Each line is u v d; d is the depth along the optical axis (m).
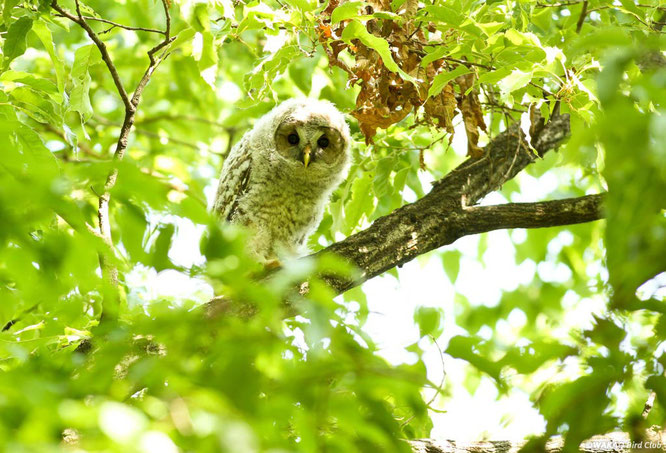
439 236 9.16
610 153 3.66
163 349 4.74
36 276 4.29
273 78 9.10
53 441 3.38
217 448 3.37
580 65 8.38
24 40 8.66
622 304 4.54
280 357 4.45
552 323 9.49
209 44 8.41
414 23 8.91
